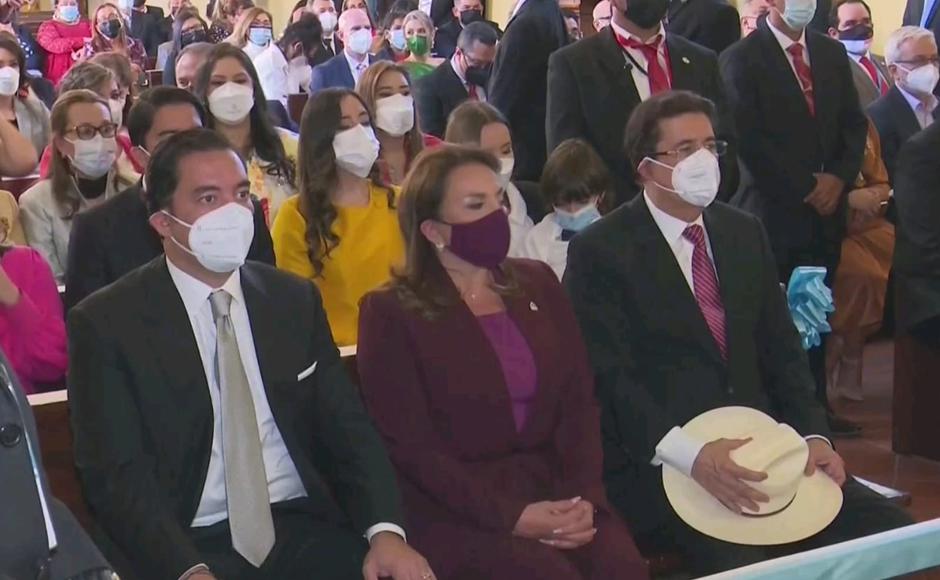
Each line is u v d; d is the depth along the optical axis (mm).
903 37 7844
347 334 5020
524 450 3928
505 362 3902
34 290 4637
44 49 12883
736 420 4102
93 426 3453
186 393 3541
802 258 6719
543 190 5566
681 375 4297
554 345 3965
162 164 3574
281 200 5832
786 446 3969
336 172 5062
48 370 4504
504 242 3902
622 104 6012
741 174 6805
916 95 7918
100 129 5648
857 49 9102
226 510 3625
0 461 2580
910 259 6152
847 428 6742
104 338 3484
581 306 4336
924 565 2553
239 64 5691
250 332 3682
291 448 3705
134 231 4809
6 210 5660
